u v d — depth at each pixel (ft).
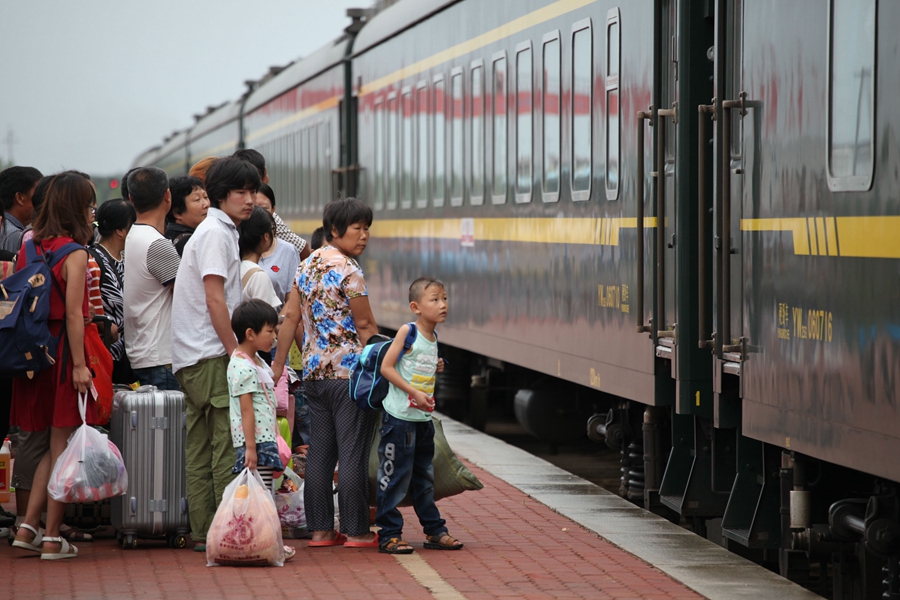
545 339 85.56
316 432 57.00
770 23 53.67
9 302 52.16
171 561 53.88
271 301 60.03
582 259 78.02
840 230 46.98
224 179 54.85
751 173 55.31
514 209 91.56
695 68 62.64
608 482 93.76
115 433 55.88
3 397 59.77
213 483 55.57
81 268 53.11
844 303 46.60
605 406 92.89
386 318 132.46
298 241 71.77
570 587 49.49
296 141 175.73
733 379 58.59
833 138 47.85
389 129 128.67
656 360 66.49
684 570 52.19
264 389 53.36
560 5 81.25
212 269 53.67
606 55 73.31
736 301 56.75
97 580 50.19
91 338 54.34
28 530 54.49
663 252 64.18
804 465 53.93
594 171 75.66
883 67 44.19
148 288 58.23
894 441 43.04
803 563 57.26
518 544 58.03
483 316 99.86
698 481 63.72
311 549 56.70
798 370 50.39
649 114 65.67
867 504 50.11
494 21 95.25
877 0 44.68
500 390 117.70
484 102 98.02
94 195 55.11
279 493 59.62
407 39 121.08
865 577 52.49
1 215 62.95
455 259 107.14
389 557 54.80
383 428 55.01
